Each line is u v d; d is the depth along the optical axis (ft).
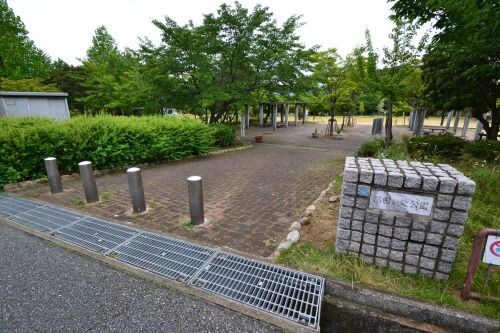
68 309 6.47
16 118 21.95
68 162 18.61
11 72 67.87
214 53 37.27
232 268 8.05
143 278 7.65
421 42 22.77
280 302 6.75
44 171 17.58
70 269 8.06
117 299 6.82
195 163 25.89
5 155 15.84
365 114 151.33
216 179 19.24
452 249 6.80
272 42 38.65
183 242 9.56
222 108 41.96
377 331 6.65
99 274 7.83
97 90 65.67
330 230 10.23
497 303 6.27
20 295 6.92
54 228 10.68
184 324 6.07
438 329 6.18
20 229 10.63
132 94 46.96
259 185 17.57
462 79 24.59
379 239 7.48
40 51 85.61
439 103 29.55
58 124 19.71
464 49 16.28
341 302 6.93
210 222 11.47
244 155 31.40
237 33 36.99
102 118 23.40
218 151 33.01
